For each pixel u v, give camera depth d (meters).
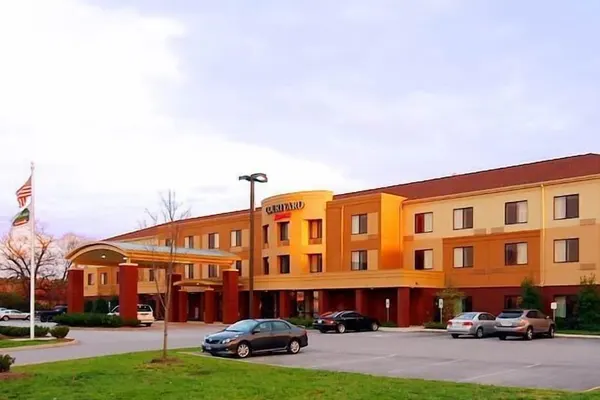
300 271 57.38
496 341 34.44
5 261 87.25
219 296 62.38
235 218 66.81
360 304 50.16
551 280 44.50
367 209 53.75
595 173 44.22
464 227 49.88
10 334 34.56
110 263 58.81
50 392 15.14
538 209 45.72
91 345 30.70
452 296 47.72
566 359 24.27
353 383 16.39
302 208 57.81
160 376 17.72
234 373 18.42
